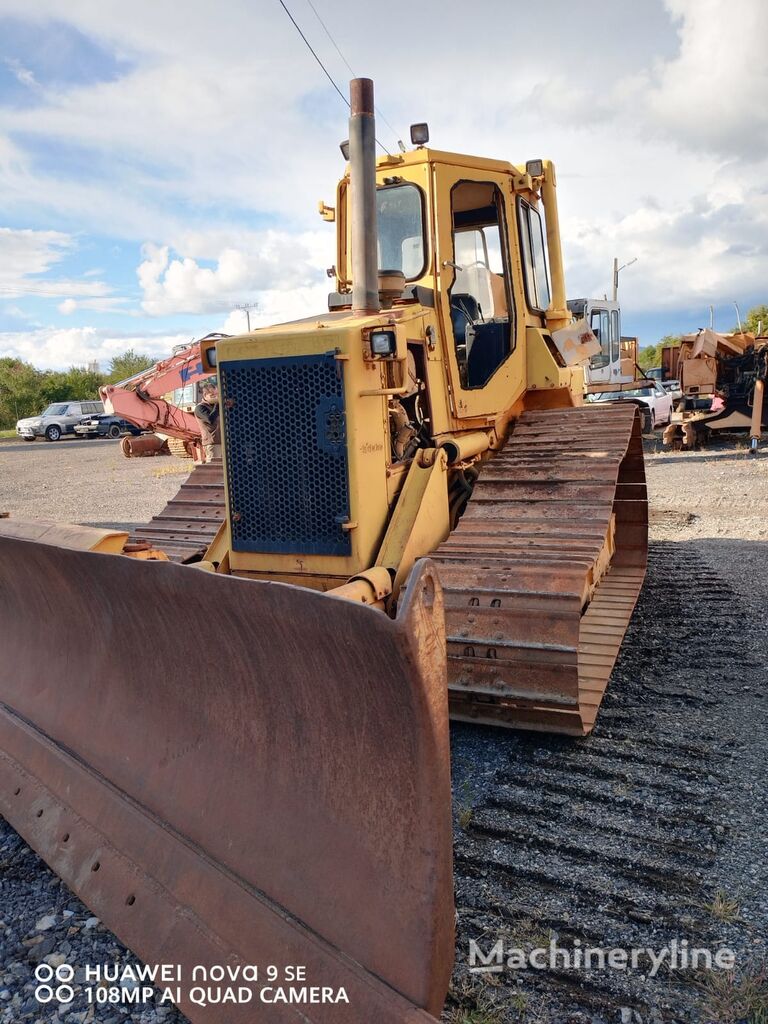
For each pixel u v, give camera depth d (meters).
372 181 3.87
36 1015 2.41
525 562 3.85
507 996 2.38
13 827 3.22
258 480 3.92
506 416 5.38
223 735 2.74
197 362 17.28
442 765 2.09
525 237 5.37
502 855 3.06
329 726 2.34
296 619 2.17
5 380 53.88
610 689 4.62
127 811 2.88
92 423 35.03
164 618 2.81
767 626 5.62
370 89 3.81
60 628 3.61
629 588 6.09
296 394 3.75
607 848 3.08
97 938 2.72
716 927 2.63
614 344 22.23
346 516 3.71
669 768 3.67
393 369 3.83
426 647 2.01
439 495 4.28
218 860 2.56
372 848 2.22
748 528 9.21
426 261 4.59
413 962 2.04
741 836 3.12
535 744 3.95
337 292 5.02
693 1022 2.28
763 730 4.01
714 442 19.16
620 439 4.71
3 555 3.54
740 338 18.53
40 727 3.53
